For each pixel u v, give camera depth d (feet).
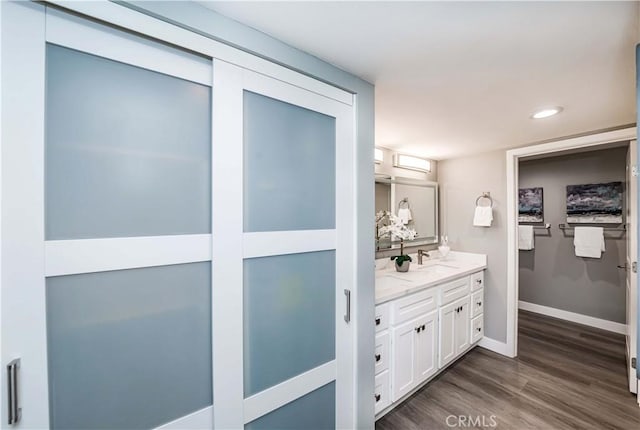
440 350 7.32
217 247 3.23
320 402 4.24
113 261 2.71
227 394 3.31
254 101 3.55
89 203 2.61
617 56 3.85
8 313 2.26
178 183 3.06
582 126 6.87
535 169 12.26
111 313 2.72
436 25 3.29
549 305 11.91
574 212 11.16
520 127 6.94
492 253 9.15
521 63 4.10
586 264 10.93
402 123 6.68
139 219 2.85
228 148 3.31
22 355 2.31
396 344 6.04
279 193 3.79
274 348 3.75
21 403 2.30
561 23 3.19
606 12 2.98
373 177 4.89
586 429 5.53
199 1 2.97
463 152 9.46
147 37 2.86
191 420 3.12
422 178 10.15
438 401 6.46
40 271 2.39
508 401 6.43
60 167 2.48
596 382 7.11
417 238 9.78
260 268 3.63
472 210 9.70
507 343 8.66
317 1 2.91
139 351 2.86
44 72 2.41
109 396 2.72
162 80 2.98
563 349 9.01
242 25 3.33
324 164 4.28
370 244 4.86
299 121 4.00
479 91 5.02
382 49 3.82
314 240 4.14
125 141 2.78
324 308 4.29
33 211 2.36
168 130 3.01
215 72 3.21
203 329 3.22
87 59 2.60
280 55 3.66
